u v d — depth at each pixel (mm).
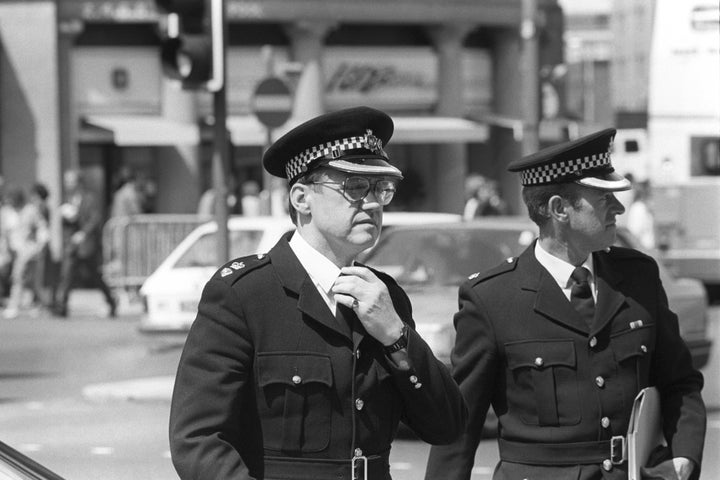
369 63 56094
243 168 54406
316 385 6629
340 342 6684
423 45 57406
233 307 6695
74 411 22484
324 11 53812
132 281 40000
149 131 52250
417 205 57250
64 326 36469
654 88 29109
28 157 51594
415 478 16719
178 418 6621
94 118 52938
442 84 57125
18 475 6121
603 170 8359
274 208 36219
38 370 27672
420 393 6691
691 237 43875
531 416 8320
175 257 29078
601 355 8258
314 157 6738
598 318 8273
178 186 54094
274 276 6758
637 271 8461
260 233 28625
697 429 8320
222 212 20797
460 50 57125
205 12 19766
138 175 51438
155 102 53625
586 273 8414
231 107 54406
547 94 31469
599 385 8219
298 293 6711
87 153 53469
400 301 7012
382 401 6703
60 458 18328
